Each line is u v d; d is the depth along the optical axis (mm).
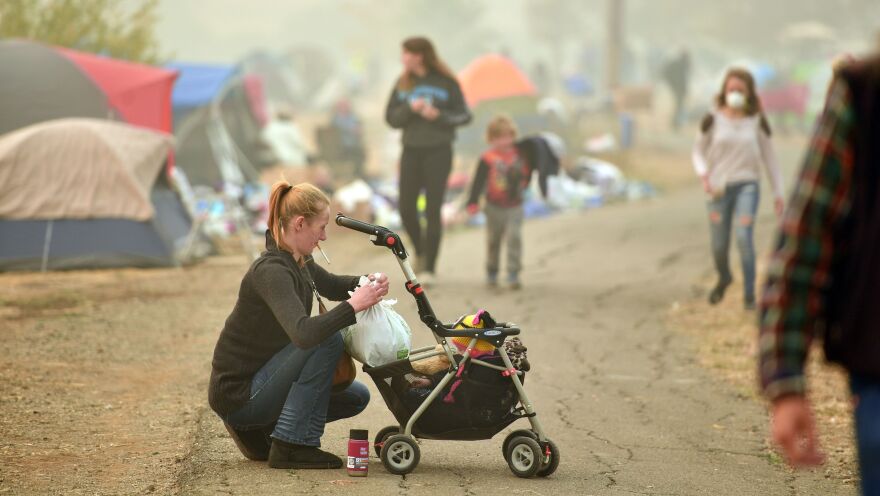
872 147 5809
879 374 5840
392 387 11961
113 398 15141
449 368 11789
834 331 6055
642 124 86812
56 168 28547
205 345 18938
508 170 25672
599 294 25781
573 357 19047
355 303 11211
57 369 16828
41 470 11758
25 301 23141
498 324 12000
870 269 5863
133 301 23469
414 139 25422
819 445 13945
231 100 47812
